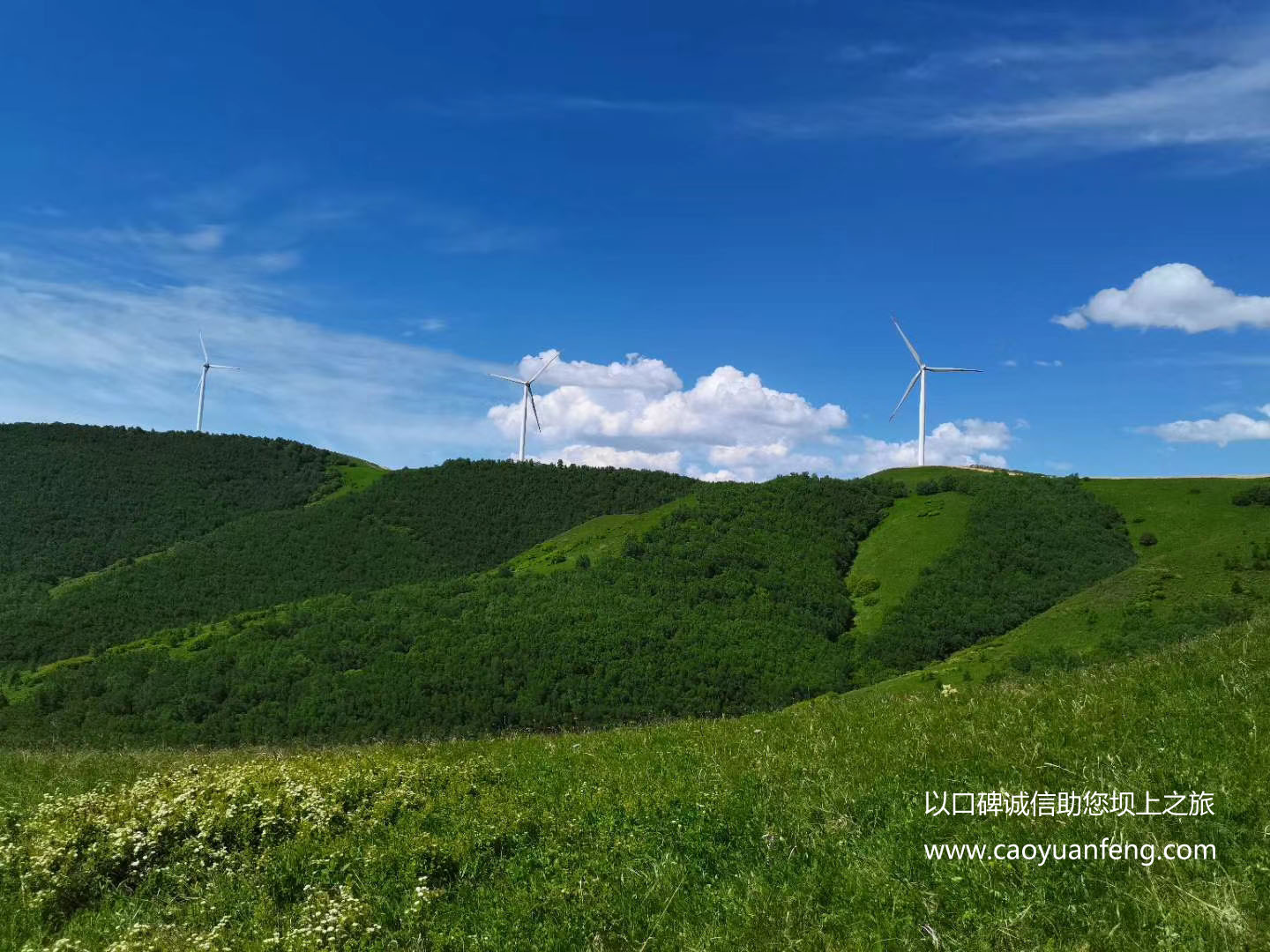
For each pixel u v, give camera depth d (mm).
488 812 8711
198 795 9430
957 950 5160
